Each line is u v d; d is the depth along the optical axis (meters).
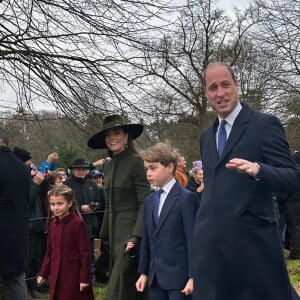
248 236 2.38
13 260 4.58
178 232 3.61
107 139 4.29
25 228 4.72
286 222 8.61
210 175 2.52
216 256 2.41
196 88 18.53
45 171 6.75
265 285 2.37
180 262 3.56
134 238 3.97
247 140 2.43
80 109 7.35
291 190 2.35
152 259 3.68
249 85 15.85
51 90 7.31
